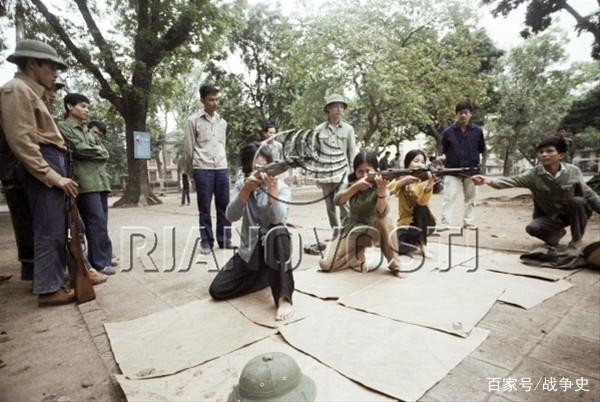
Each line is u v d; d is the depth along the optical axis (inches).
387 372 61.5
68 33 450.3
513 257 135.3
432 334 75.0
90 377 65.7
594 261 114.4
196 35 504.1
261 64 736.3
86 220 130.0
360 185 113.7
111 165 1162.6
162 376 63.5
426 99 525.7
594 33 410.3
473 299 93.0
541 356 66.6
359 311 88.5
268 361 55.3
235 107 714.8
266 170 89.7
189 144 159.6
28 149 95.0
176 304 101.0
